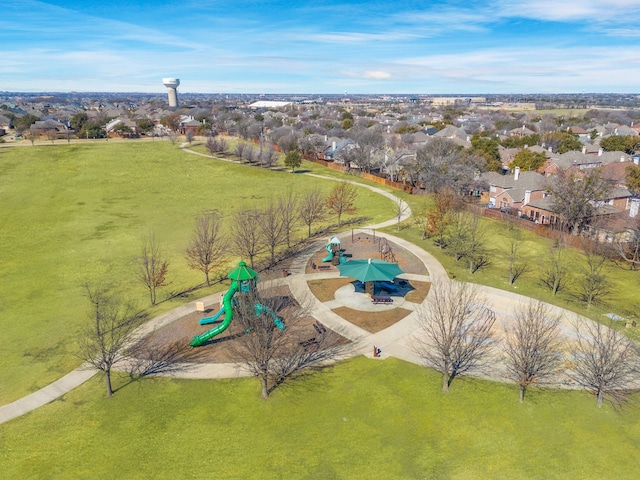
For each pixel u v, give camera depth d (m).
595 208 55.69
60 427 24.09
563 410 25.08
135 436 23.39
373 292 40.09
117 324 35.16
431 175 77.12
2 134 156.25
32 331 34.38
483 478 20.61
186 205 72.88
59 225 61.66
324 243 54.44
